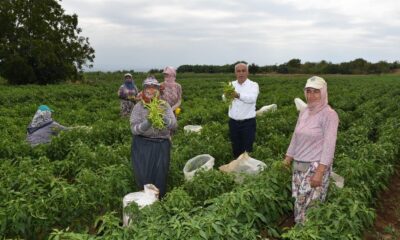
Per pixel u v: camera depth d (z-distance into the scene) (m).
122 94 6.69
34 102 10.18
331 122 2.54
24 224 2.51
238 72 4.00
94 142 4.89
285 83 20.66
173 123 3.12
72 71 21.03
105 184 3.02
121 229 2.28
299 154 2.67
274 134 5.32
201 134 4.94
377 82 22.38
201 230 2.10
